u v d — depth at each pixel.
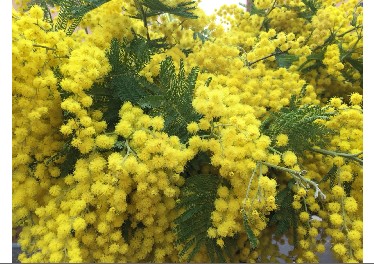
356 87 0.39
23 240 0.24
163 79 0.26
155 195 0.23
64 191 0.24
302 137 0.26
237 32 0.40
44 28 0.25
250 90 0.30
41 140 0.25
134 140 0.24
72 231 0.23
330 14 0.36
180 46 0.35
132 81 0.27
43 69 0.24
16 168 0.24
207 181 0.25
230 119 0.24
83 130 0.23
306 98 0.32
